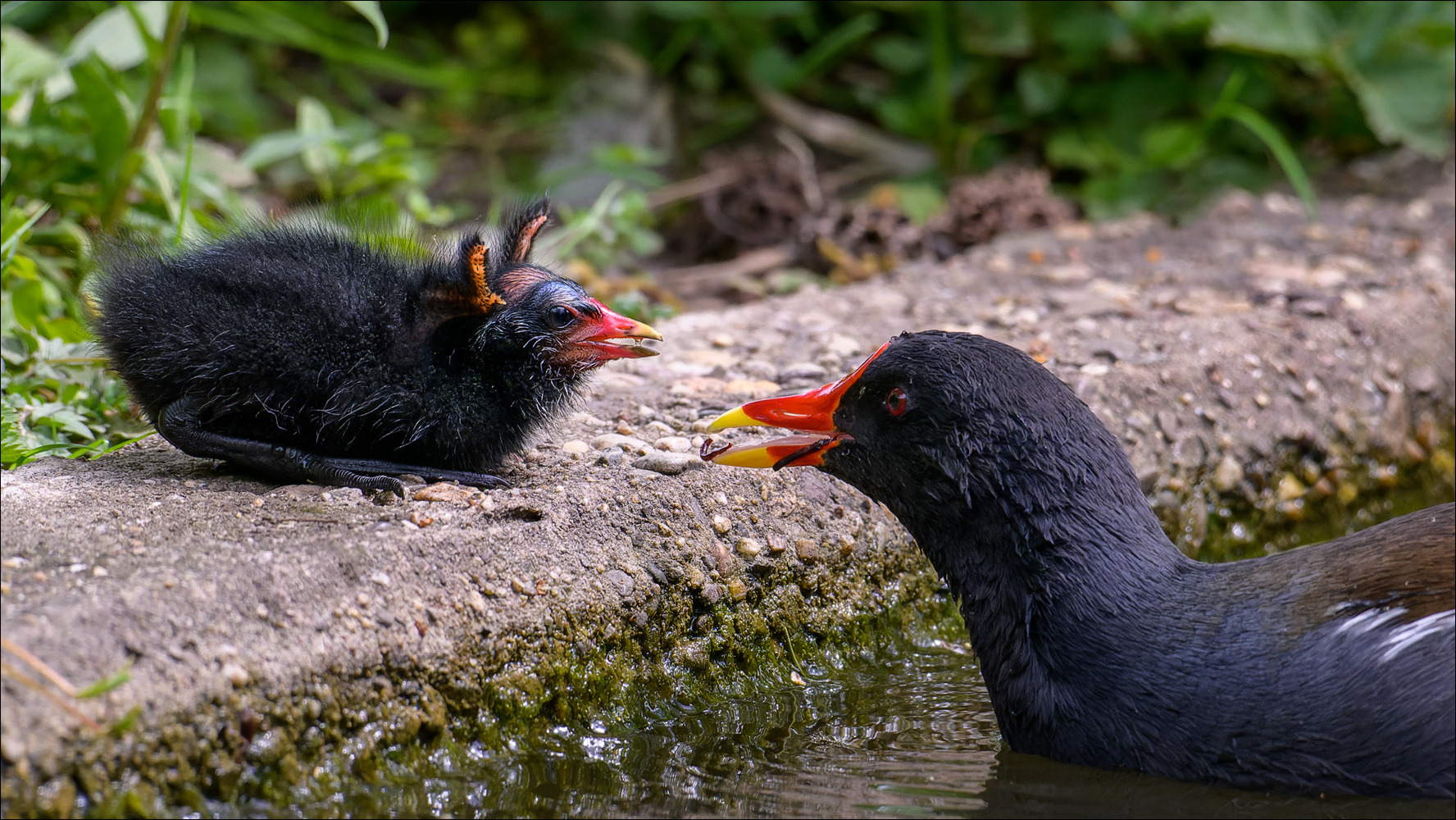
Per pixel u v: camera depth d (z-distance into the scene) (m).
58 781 5.27
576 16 17.94
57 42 15.93
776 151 16.64
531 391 7.65
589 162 16.78
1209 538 10.02
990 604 6.87
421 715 6.37
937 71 15.83
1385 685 5.92
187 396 7.37
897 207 14.73
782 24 17.64
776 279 13.75
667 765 6.67
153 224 11.33
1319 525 10.63
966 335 7.04
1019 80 16.39
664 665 7.42
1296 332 11.21
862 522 8.62
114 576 6.05
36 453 7.79
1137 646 6.45
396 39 19.00
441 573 6.70
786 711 7.49
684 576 7.57
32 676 5.37
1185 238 13.92
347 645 6.20
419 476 7.52
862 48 17.81
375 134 17.14
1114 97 16.03
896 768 6.68
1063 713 6.57
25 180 11.25
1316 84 16.03
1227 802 6.14
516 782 6.37
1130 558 6.65
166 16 12.31
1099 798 6.28
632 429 8.82
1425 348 11.58
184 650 5.78
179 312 7.24
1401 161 15.69
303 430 7.50
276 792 5.84
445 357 7.54
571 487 7.62
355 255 7.71
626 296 12.45
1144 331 10.97
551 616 6.95
